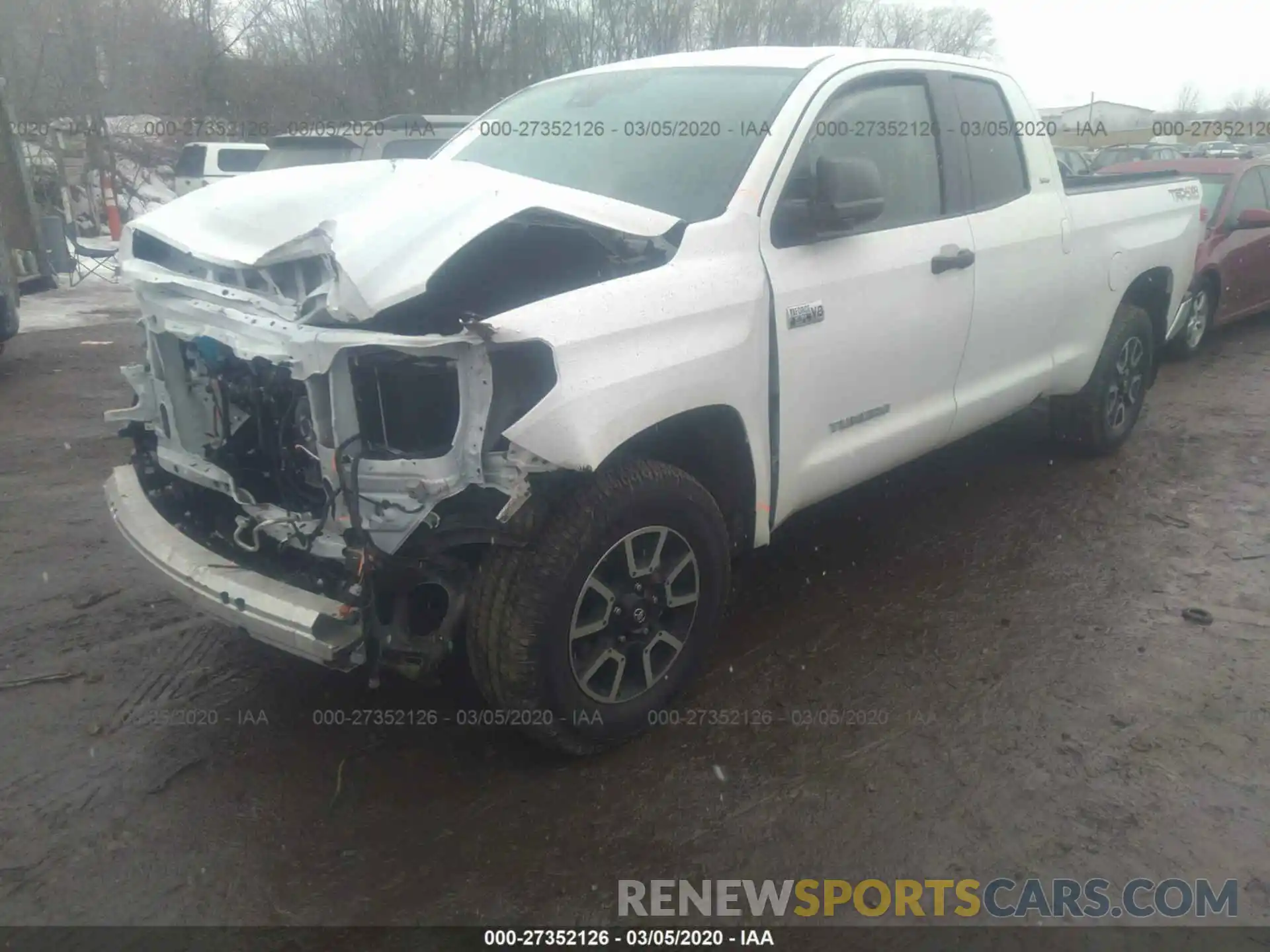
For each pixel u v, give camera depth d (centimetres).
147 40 2191
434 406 260
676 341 289
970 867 263
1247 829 276
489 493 268
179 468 309
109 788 288
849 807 284
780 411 330
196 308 281
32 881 254
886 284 362
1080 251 476
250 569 281
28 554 435
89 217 1692
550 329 256
